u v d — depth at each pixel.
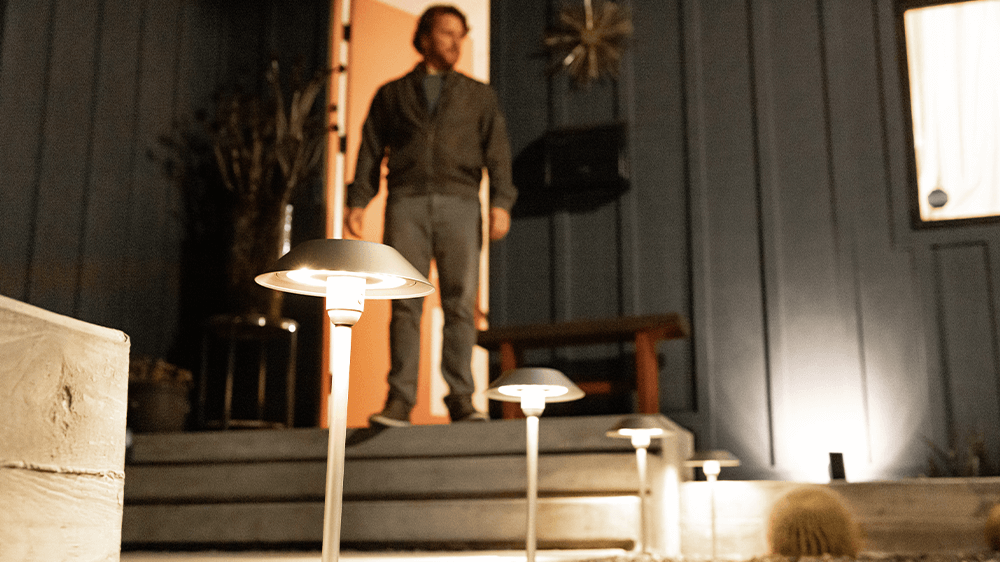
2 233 3.74
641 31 5.36
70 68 4.20
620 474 3.00
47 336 1.18
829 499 2.87
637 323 4.22
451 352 3.52
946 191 4.73
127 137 4.54
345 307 1.22
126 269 4.44
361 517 3.12
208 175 5.12
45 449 1.18
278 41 5.50
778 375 4.73
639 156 5.21
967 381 4.47
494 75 5.53
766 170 4.99
